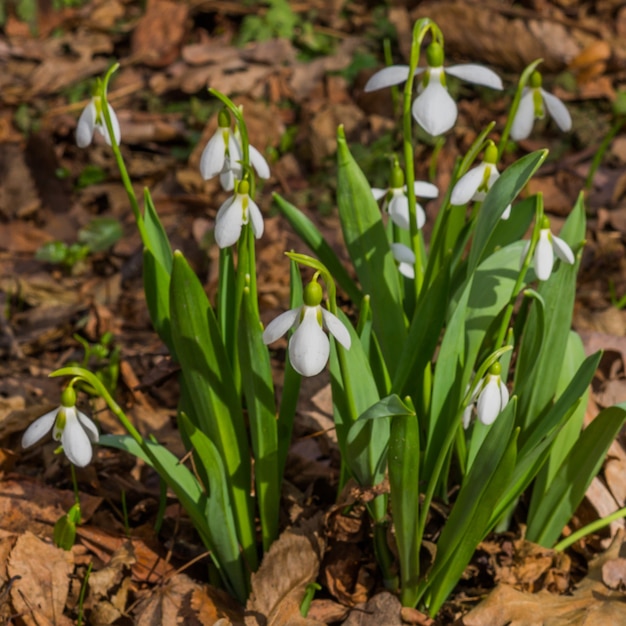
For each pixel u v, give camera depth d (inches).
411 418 33.2
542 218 34.2
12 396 45.4
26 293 55.6
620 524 39.5
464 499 34.7
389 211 37.4
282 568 36.8
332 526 37.5
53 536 38.9
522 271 34.7
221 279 36.3
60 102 74.1
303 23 77.2
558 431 34.7
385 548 37.3
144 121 70.2
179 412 36.1
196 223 58.9
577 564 39.3
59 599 37.6
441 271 34.8
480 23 69.8
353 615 37.2
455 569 36.3
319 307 32.0
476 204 37.5
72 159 68.1
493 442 33.7
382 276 36.6
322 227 58.0
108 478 41.5
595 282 52.7
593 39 71.7
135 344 49.6
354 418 35.1
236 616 37.3
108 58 79.2
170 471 35.8
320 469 41.1
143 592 38.2
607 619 36.4
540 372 36.4
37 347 50.0
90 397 45.2
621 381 43.5
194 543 39.9
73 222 63.1
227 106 34.4
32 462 42.6
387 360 37.3
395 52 72.7
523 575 38.1
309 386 43.9
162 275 36.7
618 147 63.0
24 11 84.3
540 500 37.9
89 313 52.3
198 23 80.4
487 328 36.3
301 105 69.2
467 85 69.5
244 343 34.3
